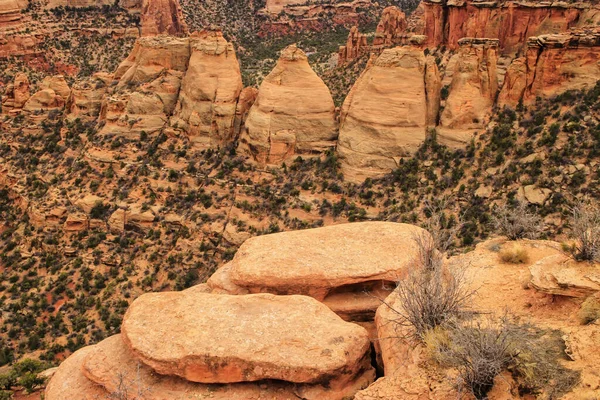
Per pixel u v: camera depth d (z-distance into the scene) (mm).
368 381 12227
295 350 11914
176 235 39062
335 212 37094
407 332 11953
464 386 9977
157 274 37500
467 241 31281
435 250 14836
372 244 15781
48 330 34406
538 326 11305
